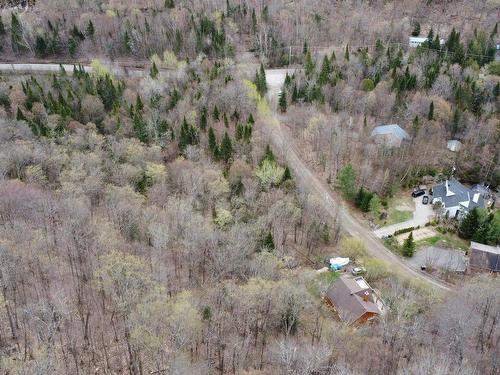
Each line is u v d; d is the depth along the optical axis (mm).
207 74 164875
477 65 178000
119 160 119875
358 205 128250
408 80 165375
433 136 145250
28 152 111875
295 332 81500
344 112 151875
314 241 112625
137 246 90312
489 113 153625
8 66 185875
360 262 108562
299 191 121625
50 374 68062
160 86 153375
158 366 69125
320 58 184000
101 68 165125
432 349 78000
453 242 120438
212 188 109562
